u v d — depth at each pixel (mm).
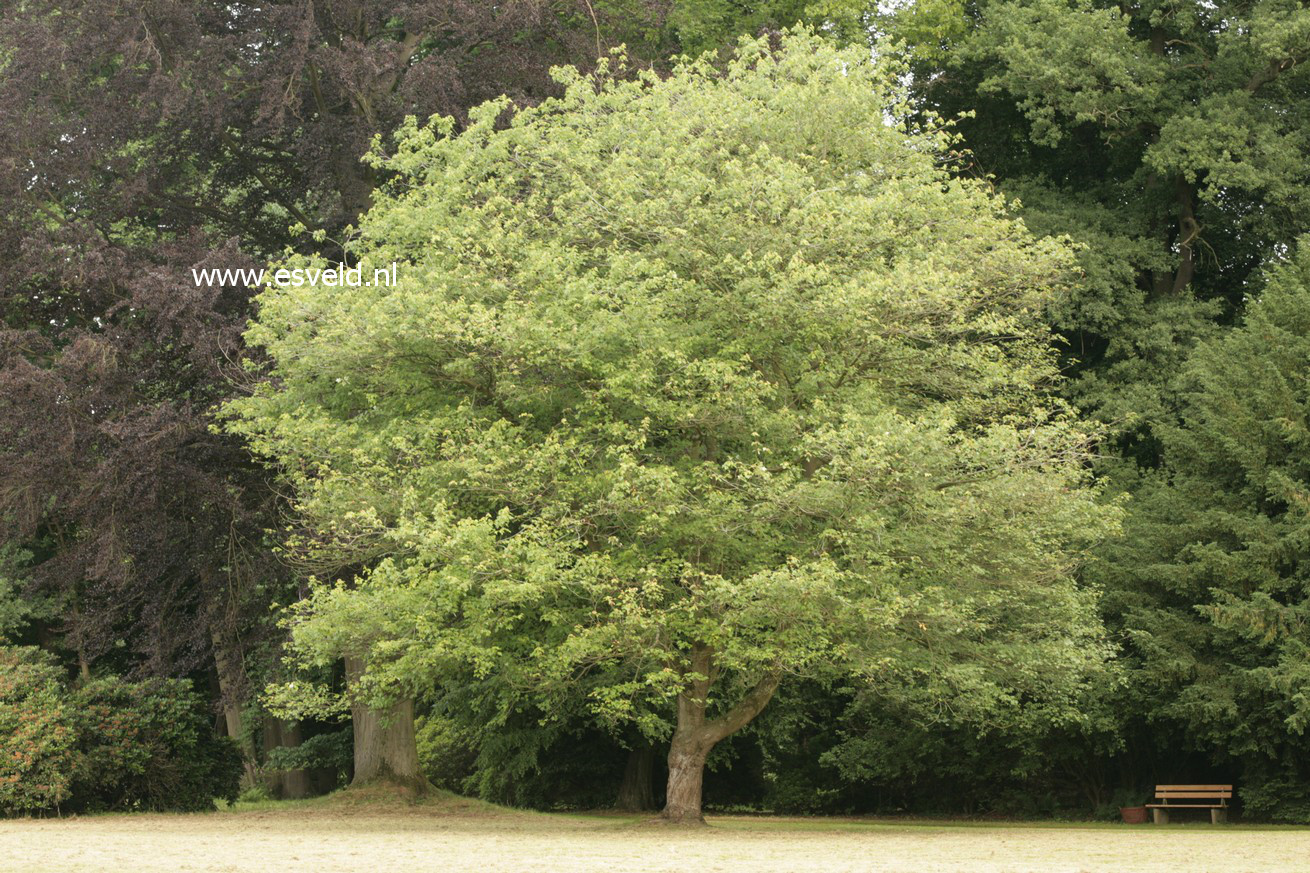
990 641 18938
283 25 23578
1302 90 30672
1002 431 16828
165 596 22859
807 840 16938
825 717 28047
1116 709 23141
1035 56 29281
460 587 16516
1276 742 21594
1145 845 16156
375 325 17156
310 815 22953
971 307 18766
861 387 18062
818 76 19250
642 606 17016
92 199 23656
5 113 22453
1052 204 30328
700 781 19672
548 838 17219
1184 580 22719
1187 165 28250
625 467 16375
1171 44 32219
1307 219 28828
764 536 17531
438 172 20328
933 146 20562
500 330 16703
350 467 18797
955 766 26203
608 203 18156
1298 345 23781
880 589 16875
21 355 21281
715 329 17953
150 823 20234
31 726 20969
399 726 25578
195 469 21297
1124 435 29719
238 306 22406
